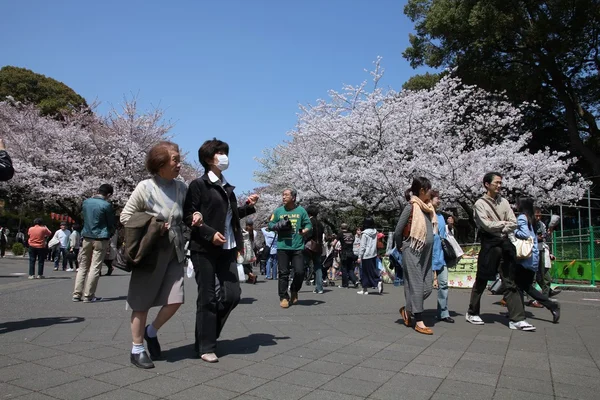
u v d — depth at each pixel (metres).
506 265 6.13
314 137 20.00
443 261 6.67
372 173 16.53
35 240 13.78
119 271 18.02
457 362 4.29
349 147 18.83
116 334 5.10
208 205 4.22
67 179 28.80
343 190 17.97
